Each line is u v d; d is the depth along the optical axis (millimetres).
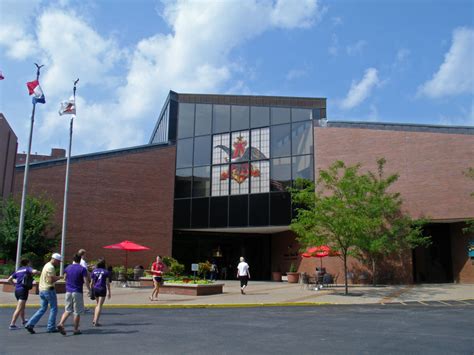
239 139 34531
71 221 30781
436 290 23438
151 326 11992
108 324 12273
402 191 27906
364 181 24562
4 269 24609
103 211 31703
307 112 32906
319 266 30422
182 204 34781
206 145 35250
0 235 25703
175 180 35125
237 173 34031
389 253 27844
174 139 35500
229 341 9805
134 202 32625
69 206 30891
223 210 33844
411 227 27203
